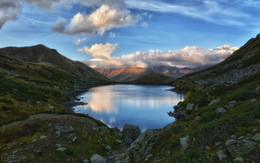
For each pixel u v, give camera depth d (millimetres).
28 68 140000
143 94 128125
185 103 55438
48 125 22156
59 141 18500
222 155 6473
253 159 5480
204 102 31312
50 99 52375
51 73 171625
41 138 18109
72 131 22172
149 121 50594
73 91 135875
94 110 65312
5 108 30688
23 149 15078
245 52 162375
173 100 93750
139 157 11930
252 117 8773
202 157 6895
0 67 89125
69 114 30828
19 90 47562
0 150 14977
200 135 9148
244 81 30672
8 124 20438
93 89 183625
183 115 47344
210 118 13664
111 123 48969
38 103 43250
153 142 12648
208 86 53625
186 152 8016
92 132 24891
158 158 9703
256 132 7039
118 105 77875
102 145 22016
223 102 18172
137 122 49750
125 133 31422
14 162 12852
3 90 40344
